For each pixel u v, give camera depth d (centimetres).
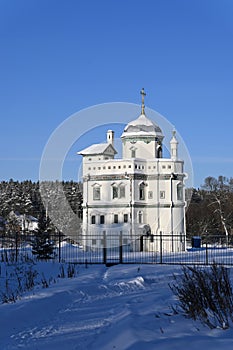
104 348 810
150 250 4697
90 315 1138
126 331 882
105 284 1681
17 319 1090
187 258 3164
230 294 1037
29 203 9194
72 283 1678
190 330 886
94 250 3522
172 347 747
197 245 4775
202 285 1048
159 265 2416
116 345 812
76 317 1122
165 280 1845
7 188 9506
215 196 7081
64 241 3884
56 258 2892
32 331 994
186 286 1180
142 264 2494
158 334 856
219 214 7356
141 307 1181
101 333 934
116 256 3347
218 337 818
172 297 1351
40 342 897
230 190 8400
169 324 945
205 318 960
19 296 1381
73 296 1429
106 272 2116
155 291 1538
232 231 7019
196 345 755
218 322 934
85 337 912
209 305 1010
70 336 930
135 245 4509
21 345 881
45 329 1007
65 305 1302
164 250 4822
